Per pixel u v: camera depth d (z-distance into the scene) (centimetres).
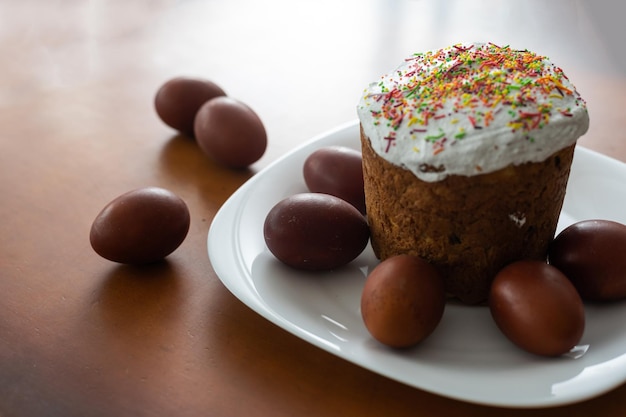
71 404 48
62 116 76
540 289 48
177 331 52
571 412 47
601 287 51
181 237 57
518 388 46
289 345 51
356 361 47
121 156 70
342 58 84
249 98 78
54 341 52
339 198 59
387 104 53
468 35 87
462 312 53
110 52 87
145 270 57
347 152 61
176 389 49
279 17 95
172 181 67
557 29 88
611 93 76
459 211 51
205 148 68
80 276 57
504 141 49
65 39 90
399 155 51
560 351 48
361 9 97
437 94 52
